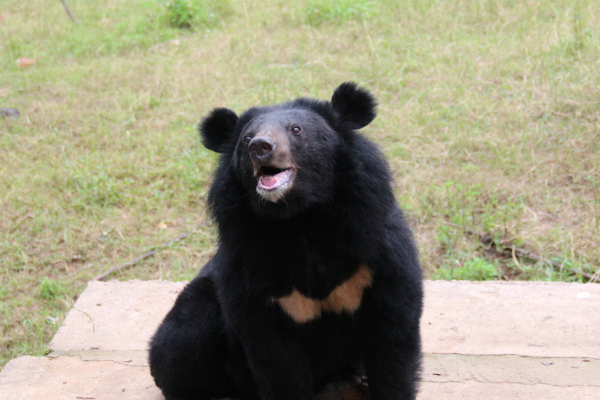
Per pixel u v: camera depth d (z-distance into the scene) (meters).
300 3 16.06
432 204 8.78
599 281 7.27
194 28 15.57
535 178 9.18
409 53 12.78
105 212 9.42
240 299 4.48
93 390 5.46
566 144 9.70
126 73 13.49
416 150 10.04
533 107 10.65
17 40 15.57
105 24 16.64
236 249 4.45
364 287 4.50
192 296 5.12
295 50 13.65
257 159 4.09
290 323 4.53
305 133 4.31
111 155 10.73
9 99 12.83
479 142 10.00
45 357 6.00
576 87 10.80
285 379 4.55
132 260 8.51
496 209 8.62
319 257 4.47
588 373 5.23
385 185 4.50
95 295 6.98
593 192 8.79
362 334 4.61
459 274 7.53
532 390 5.04
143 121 11.77
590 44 11.91
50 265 8.54
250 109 4.80
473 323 6.07
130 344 6.16
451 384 5.17
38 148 11.08
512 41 12.80
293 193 4.21
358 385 5.03
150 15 16.56
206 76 13.05
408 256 4.49
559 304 6.30
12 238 8.98
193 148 10.75
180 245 8.70
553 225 8.34
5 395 5.43
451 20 14.01
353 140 4.52
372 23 14.30
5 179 10.17
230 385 5.22
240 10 16.17
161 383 5.12
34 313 7.63
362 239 4.37
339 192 4.37
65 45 15.33
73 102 12.51
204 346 4.97
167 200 9.61
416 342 4.54
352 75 12.37
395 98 11.58
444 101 11.22
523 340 5.78
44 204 9.56
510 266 7.74
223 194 4.52
